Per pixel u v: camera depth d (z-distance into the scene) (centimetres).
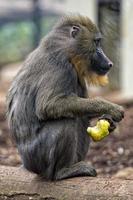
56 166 852
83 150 916
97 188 810
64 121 851
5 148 1438
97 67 927
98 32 929
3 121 1734
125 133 1495
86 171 857
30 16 4459
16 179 870
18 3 5409
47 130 849
